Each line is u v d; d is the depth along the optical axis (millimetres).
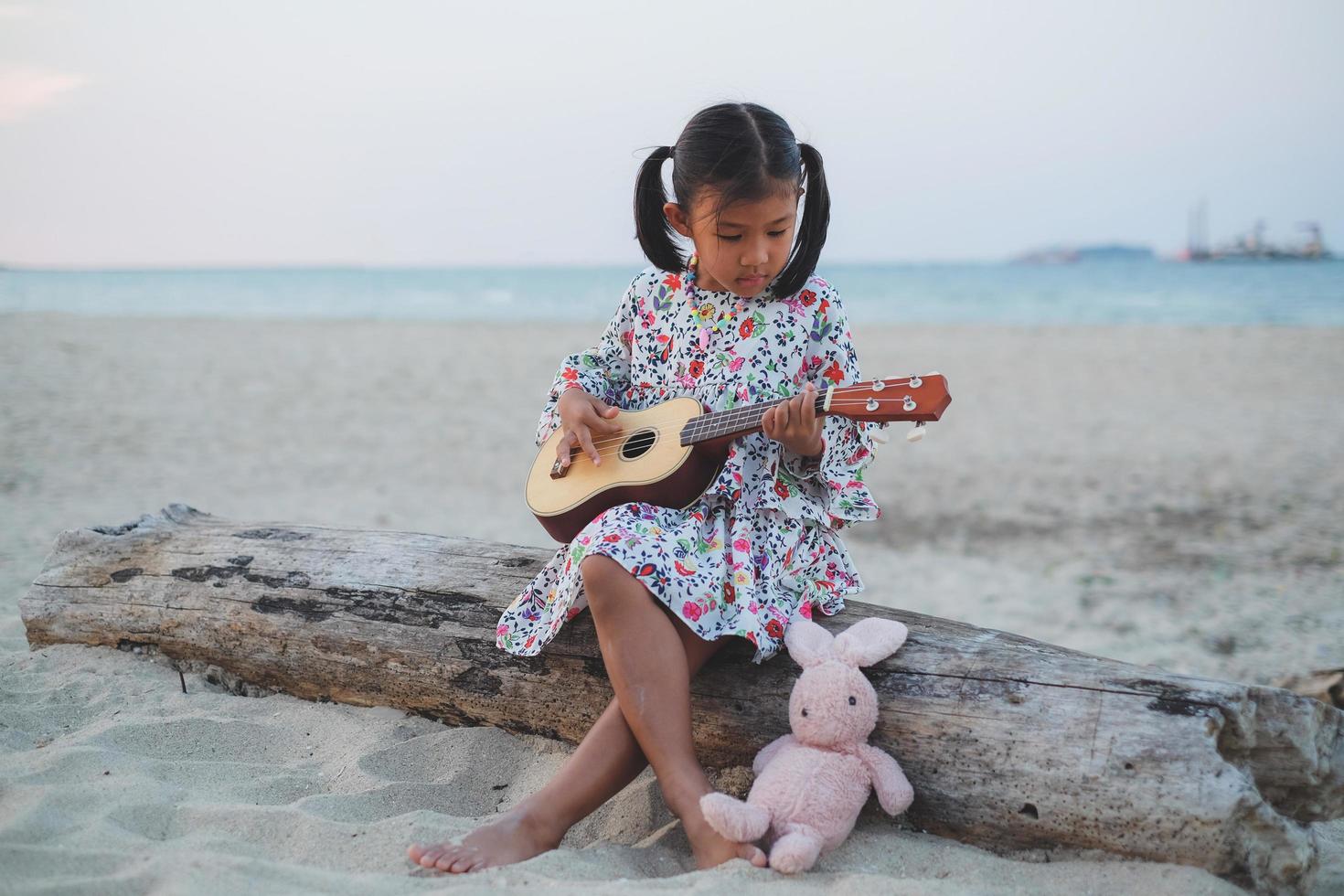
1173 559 6852
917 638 2574
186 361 17016
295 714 3162
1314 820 2289
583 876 2145
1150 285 48344
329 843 2299
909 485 9195
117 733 2898
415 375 16000
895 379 2447
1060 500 8516
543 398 13805
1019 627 5582
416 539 3363
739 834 2135
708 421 2637
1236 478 9039
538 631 2674
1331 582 6254
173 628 3430
